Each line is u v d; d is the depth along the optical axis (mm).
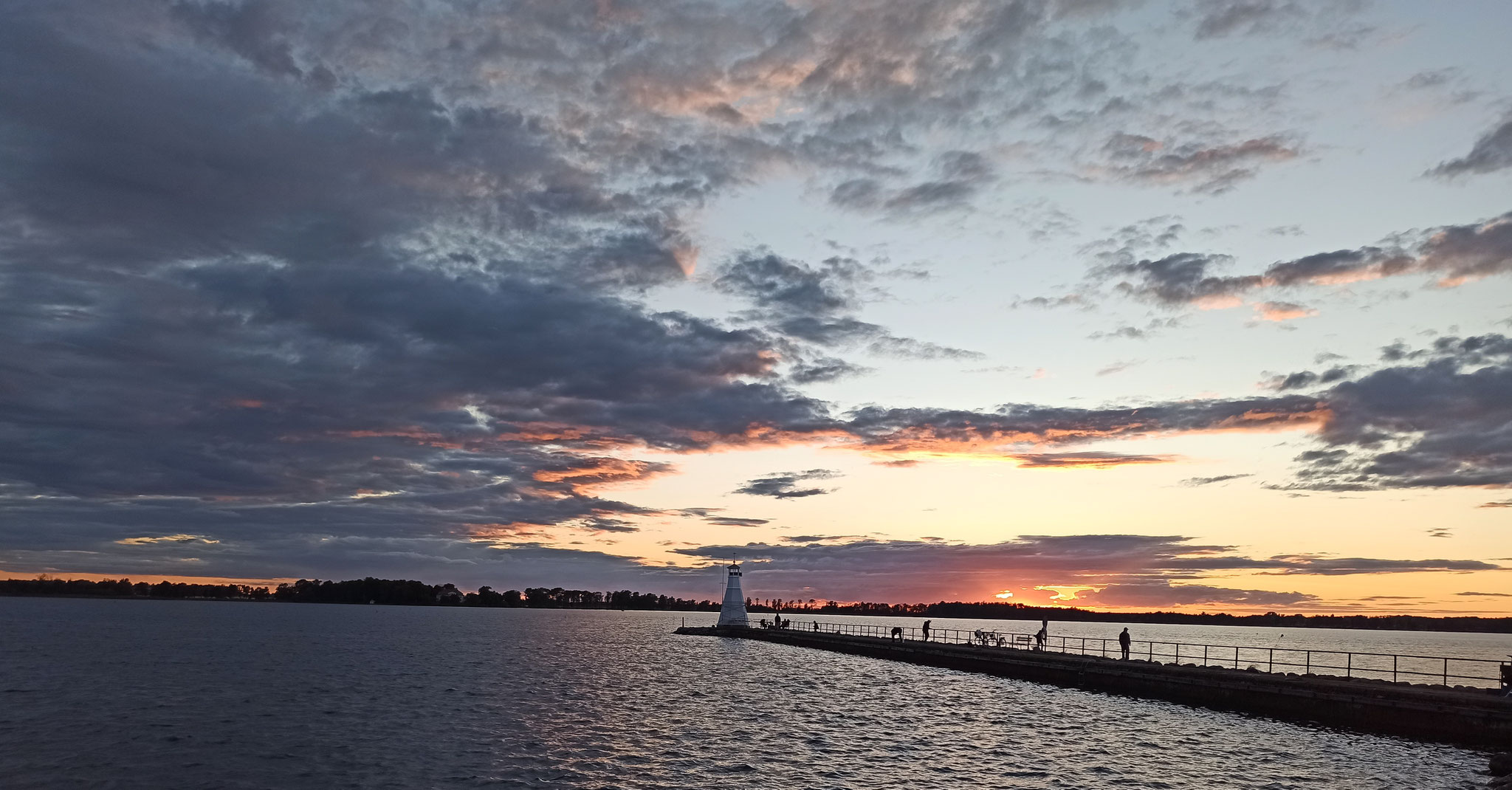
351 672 92125
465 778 40281
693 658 115938
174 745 47750
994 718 57250
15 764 42531
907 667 100625
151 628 190875
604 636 181625
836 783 39188
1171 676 64750
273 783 39375
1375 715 49844
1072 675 76750
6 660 97375
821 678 86625
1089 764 42875
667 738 50344
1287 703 55219
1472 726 45250
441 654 121688
